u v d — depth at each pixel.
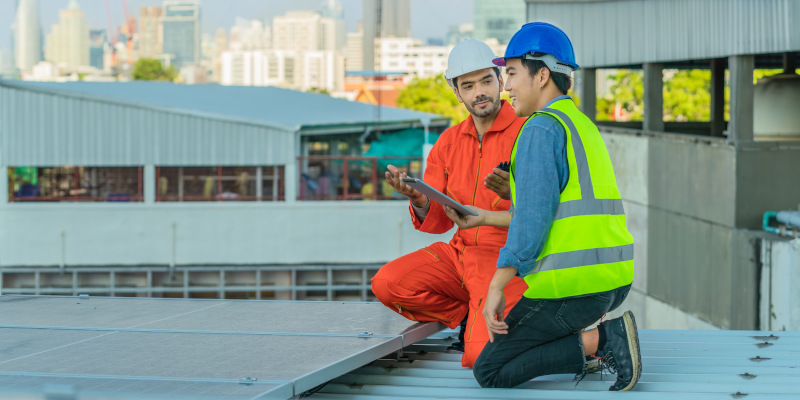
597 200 3.41
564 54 3.51
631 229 20.81
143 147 32.22
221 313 4.54
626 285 3.53
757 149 15.31
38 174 32.38
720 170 15.93
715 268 16.17
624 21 20.73
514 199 3.46
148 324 4.25
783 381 3.75
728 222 15.59
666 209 18.69
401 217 32.03
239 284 32.03
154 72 143.12
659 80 19.84
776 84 18.56
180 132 32.25
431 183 4.19
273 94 39.88
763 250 14.30
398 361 4.12
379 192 33.56
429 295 4.21
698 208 16.95
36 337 3.96
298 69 164.38
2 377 3.24
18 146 31.86
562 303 3.49
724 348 4.39
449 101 78.56
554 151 3.36
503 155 4.05
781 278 13.74
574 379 3.67
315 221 31.97
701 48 16.91
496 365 3.61
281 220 31.92
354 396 3.55
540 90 3.54
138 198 32.41
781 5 14.11
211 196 32.41
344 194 32.66
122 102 32.00
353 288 32.19
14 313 4.59
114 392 2.94
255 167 32.44
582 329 3.60
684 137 17.64
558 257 3.39
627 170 20.98
